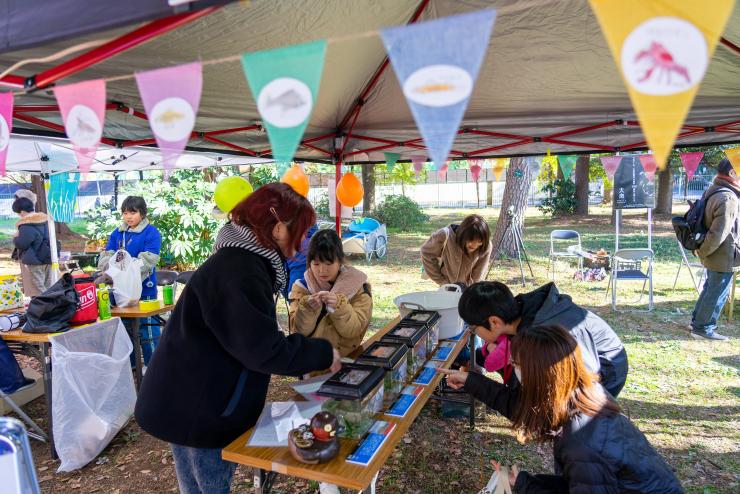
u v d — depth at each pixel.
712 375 4.16
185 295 1.67
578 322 1.98
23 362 4.90
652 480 1.43
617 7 0.77
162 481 2.91
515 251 9.77
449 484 2.78
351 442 1.61
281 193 1.68
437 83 0.83
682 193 22.58
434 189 28.27
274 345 1.56
